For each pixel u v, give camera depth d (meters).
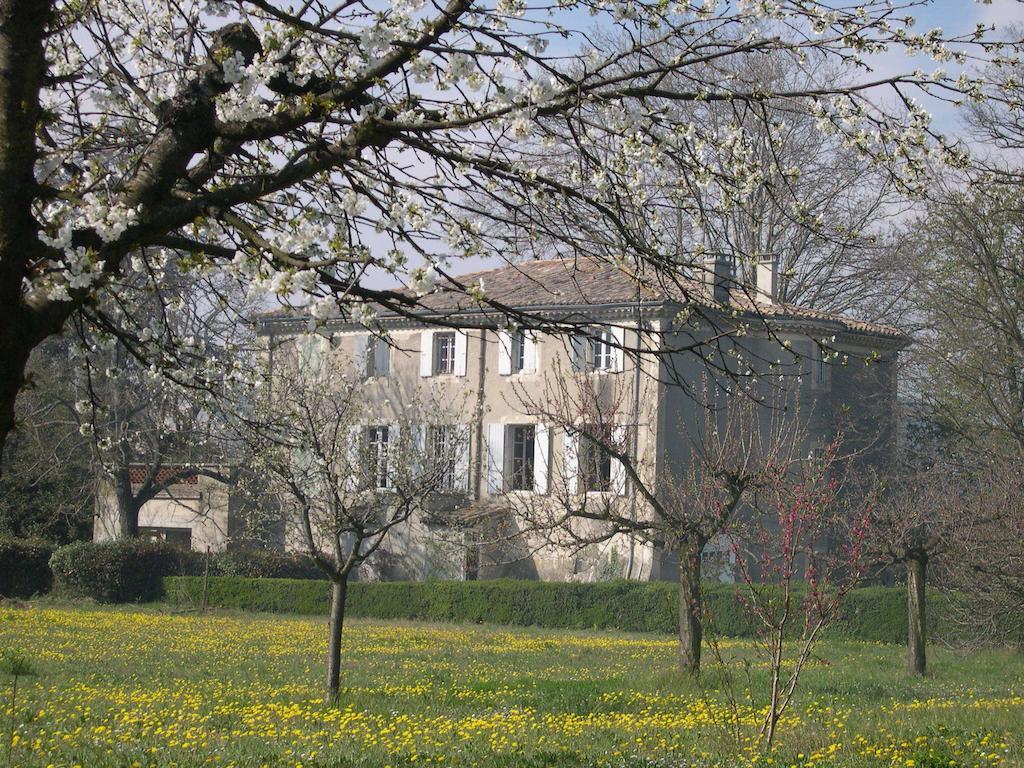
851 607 30.06
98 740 11.00
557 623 32.41
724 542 30.00
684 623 17.98
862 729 12.21
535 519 19.39
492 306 6.48
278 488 17.84
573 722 13.15
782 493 12.53
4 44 5.74
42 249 5.72
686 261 7.80
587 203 7.19
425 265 6.38
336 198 7.00
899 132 7.36
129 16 7.47
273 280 5.72
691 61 6.83
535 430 31.06
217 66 6.47
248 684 17.02
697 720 13.29
